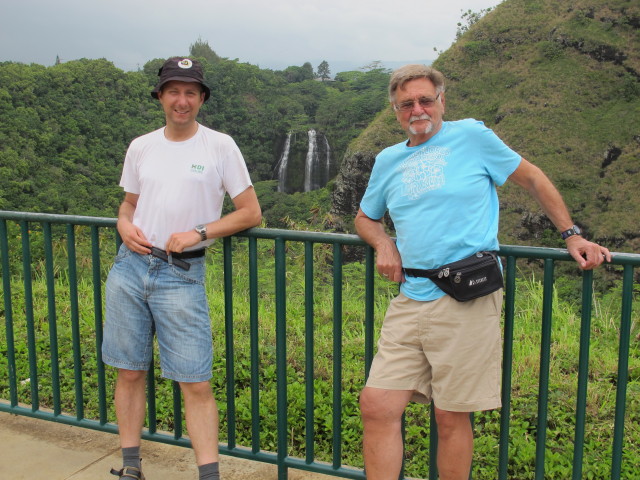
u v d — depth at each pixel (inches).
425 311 77.5
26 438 116.6
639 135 1817.2
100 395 112.8
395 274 80.6
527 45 2231.8
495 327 77.4
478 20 2536.9
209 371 90.1
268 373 153.8
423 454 119.0
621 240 1598.2
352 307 228.8
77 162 2733.8
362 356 169.3
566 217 78.7
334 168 3472.0
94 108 3075.8
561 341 183.8
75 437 116.8
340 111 3545.8
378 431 80.1
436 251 75.9
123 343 91.0
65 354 168.7
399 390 79.9
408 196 77.9
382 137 2063.2
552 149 1882.4
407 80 77.3
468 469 81.0
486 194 77.5
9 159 2256.4
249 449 104.8
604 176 1766.7
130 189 93.4
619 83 2010.3
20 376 155.3
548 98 2044.8
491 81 2204.7
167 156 87.4
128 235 88.0
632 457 115.0
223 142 87.4
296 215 2628.0
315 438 127.0
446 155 76.9
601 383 150.2
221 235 87.4
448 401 77.5
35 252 386.0
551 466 112.0
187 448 112.3
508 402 87.6
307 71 6038.4
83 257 313.0
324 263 326.0
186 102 84.7
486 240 76.3
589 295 79.4
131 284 89.4
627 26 2085.4
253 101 3993.6
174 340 88.0
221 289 265.3
